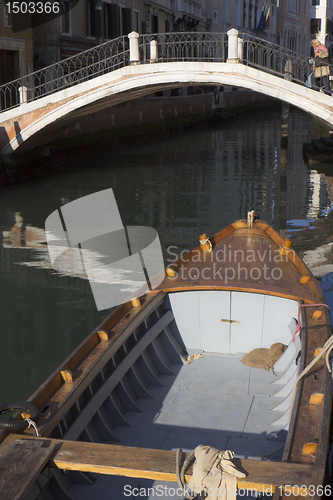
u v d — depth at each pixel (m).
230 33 14.32
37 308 7.31
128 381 4.78
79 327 6.79
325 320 4.72
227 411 4.55
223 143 26.31
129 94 16.81
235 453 4.01
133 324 4.79
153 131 27.94
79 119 18.38
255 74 14.19
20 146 15.95
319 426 3.18
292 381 4.63
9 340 6.46
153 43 15.12
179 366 5.37
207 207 12.98
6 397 5.36
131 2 26.08
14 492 2.62
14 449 2.96
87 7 22.41
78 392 3.73
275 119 41.81
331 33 57.91
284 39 49.25
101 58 22.94
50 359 6.07
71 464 2.92
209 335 5.72
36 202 13.62
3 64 17.75
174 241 10.30
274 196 14.17
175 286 5.57
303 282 5.67
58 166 19.08
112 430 4.28
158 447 4.08
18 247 10.00
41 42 20.11
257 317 5.56
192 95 35.38
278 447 4.07
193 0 33.69
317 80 17.58
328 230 10.86
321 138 22.12
